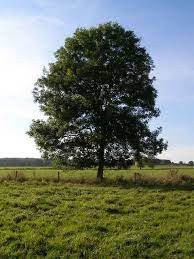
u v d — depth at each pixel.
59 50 47.41
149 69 46.84
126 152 46.03
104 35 46.50
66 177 45.12
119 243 17.20
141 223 20.56
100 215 22.25
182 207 25.03
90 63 44.44
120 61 44.88
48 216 21.77
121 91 46.03
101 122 44.12
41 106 46.44
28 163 164.00
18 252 16.22
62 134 45.19
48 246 16.88
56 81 45.47
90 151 46.19
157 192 32.50
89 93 45.75
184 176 44.91
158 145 45.84
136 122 44.72
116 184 40.28
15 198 27.53
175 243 17.31
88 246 16.94
